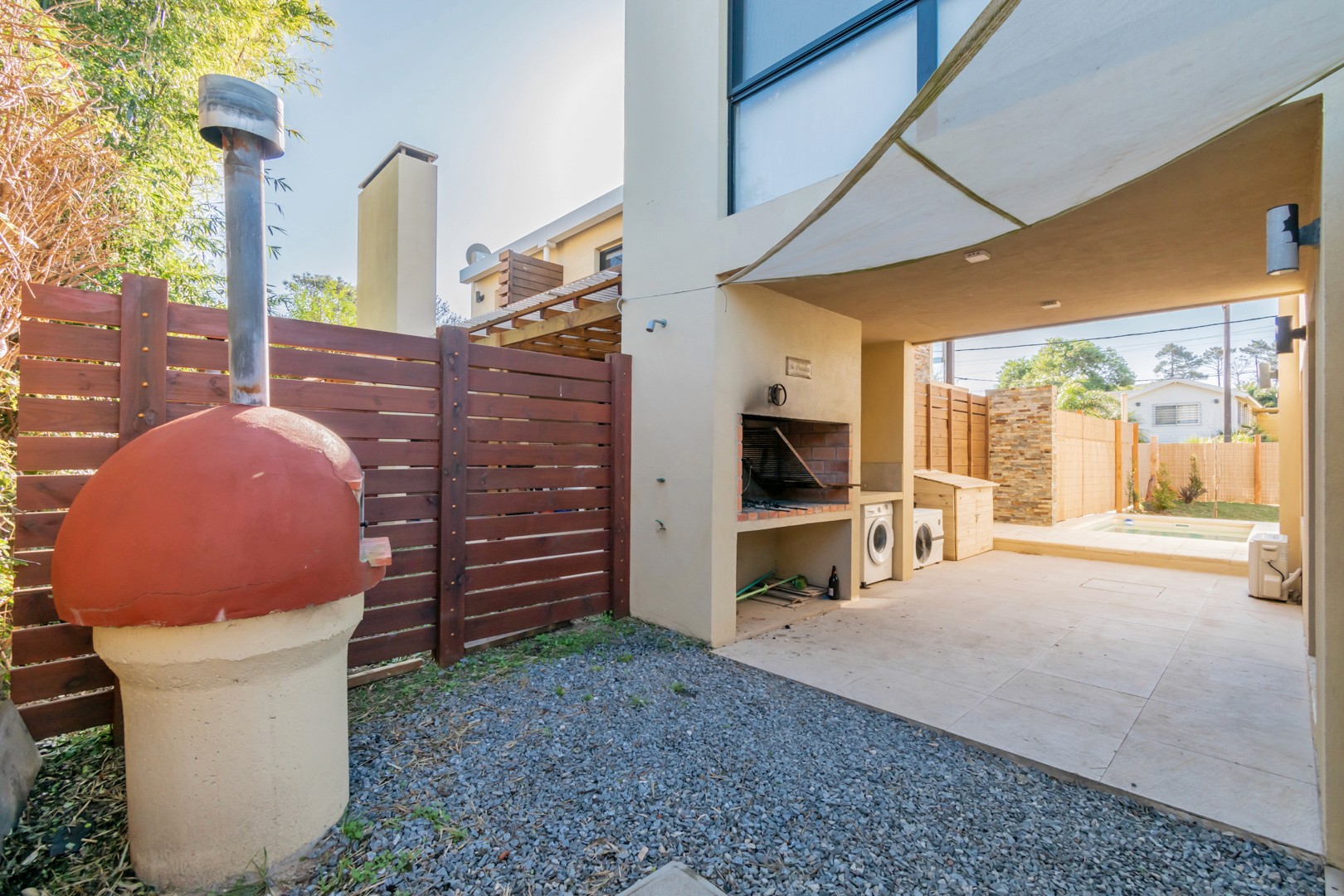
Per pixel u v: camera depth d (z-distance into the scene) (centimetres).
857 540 635
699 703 359
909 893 204
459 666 403
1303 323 537
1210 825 246
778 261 392
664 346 506
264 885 201
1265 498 1584
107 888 199
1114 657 452
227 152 225
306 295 1469
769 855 221
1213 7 184
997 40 195
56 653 275
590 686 377
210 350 313
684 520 484
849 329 615
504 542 443
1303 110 253
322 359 352
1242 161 298
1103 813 255
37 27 309
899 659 445
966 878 212
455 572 408
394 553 384
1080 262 447
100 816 235
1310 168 305
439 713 333
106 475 197
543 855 218
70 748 285
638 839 229
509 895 199
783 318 534
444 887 202
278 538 196
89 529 187
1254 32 192
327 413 353
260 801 205
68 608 184
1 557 282
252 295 229
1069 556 902
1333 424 227
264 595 192
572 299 603
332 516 211
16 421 313
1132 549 858
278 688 208
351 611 229
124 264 409
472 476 420
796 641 485
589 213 1029
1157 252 424
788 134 446
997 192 296
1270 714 350
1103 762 294
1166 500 1575
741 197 477
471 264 1395
